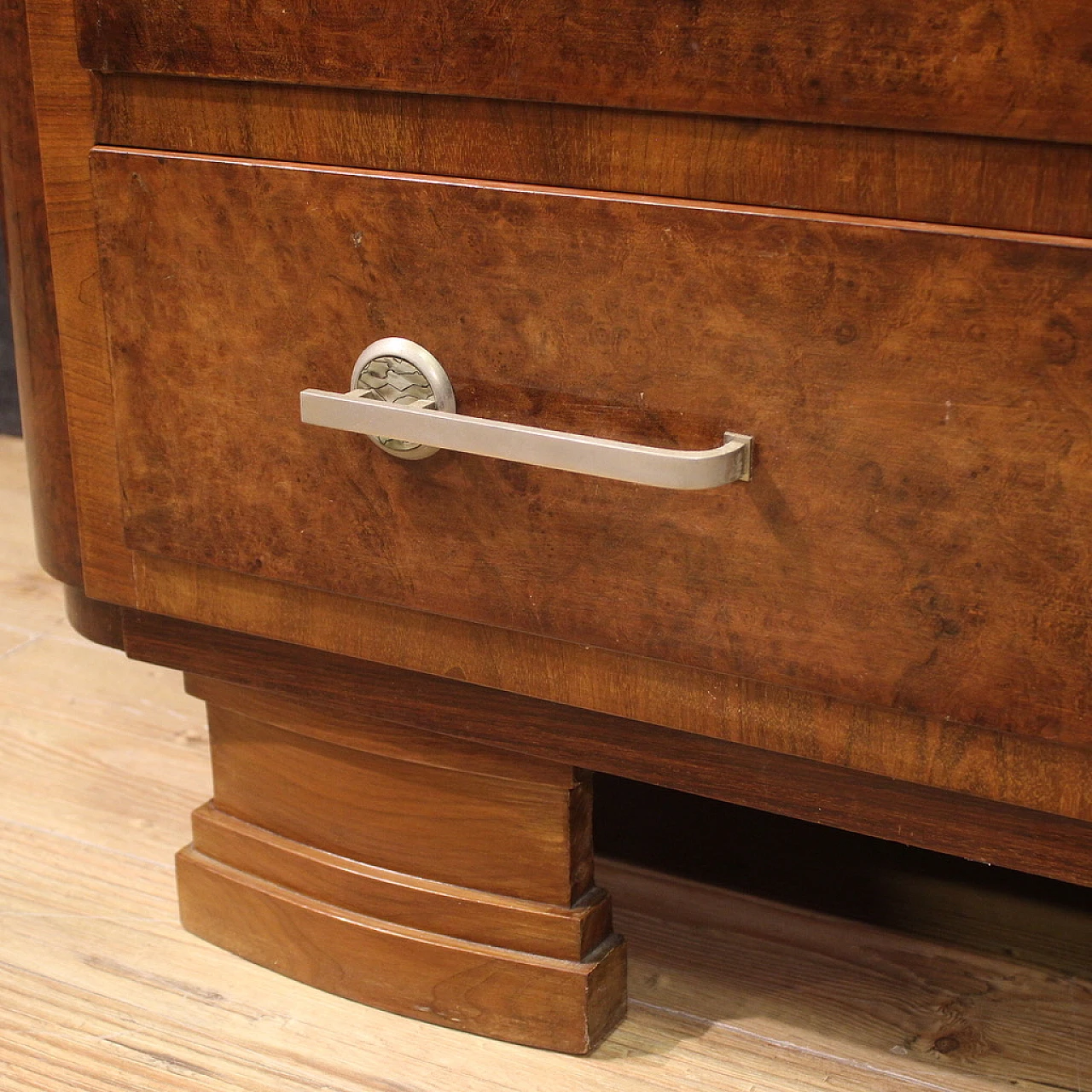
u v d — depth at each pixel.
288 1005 0.83
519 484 0.64
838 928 0.90
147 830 0.99
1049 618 0.56
